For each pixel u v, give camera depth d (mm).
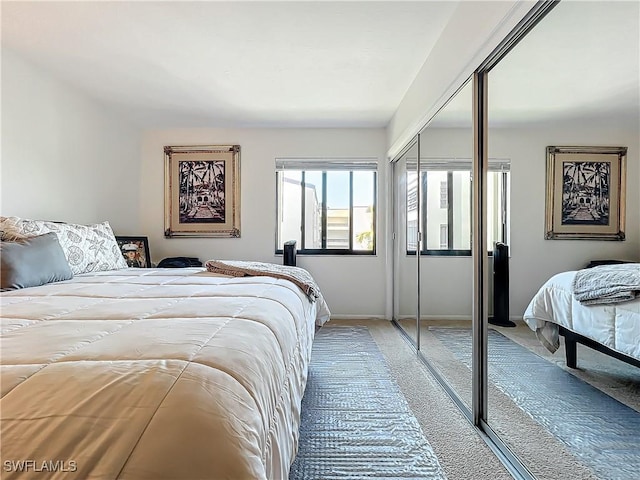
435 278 2623
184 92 3133
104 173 3480
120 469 595
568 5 1266
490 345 1827
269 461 833
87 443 612
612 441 1240
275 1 1903
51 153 2789
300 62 2580
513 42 1532
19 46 2365
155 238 4164
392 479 1392
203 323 1061
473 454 1558
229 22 2096
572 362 1424
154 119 3840
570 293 1420
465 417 1885
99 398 661
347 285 4156
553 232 1506
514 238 1692
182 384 703
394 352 2947
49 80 2764
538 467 1439
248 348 923
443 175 2406
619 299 1225
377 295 4152
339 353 2912
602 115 1246
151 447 613
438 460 1513
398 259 3795
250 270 2260
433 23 2090
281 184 4223
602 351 1284
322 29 2166
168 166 4152
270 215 4145
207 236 4152
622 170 1205
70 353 805
